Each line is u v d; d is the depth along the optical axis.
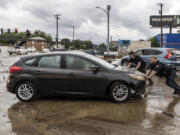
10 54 39.34
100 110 4.72
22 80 5.55
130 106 5.04
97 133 3.46
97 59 5.94
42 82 5.55
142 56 11.38
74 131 3.55
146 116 4.29
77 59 5.59
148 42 46.28
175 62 10.27
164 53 10.60
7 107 5.02
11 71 5.66
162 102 5.40
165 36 52.75
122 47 43.50
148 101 5.50
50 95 5.61
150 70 6.79
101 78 5.35
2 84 8.11
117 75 5.35
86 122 3.97
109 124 3.86
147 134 3.41
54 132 3.52
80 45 88.38
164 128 3.65
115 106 5.04
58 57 5.68
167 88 7.32
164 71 6.31
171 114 4.42
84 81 5.41
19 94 5.58
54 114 4.46
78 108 4.89
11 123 3.95
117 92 5.38
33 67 5.64
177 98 5.83
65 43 79.00
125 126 3.75
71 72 5.45
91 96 5.46
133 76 5.38
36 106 5.08
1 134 3.46
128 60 12.48
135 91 5.44
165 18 67.25
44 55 5.77
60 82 5.49
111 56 21.61
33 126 3.79
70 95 5.53
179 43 51.00
